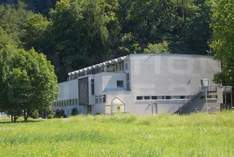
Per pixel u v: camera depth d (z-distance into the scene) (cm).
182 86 12469
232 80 10538
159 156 1942
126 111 11969
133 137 3180
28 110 9812
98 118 6750
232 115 4931
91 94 12800
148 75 12219
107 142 2817
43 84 9838
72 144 2683
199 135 3206
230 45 9800
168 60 12388
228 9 9912
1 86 9756
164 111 12250
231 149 2134
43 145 2655
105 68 13988
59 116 13125
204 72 12725
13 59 9831
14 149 2453
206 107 12125
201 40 19888
